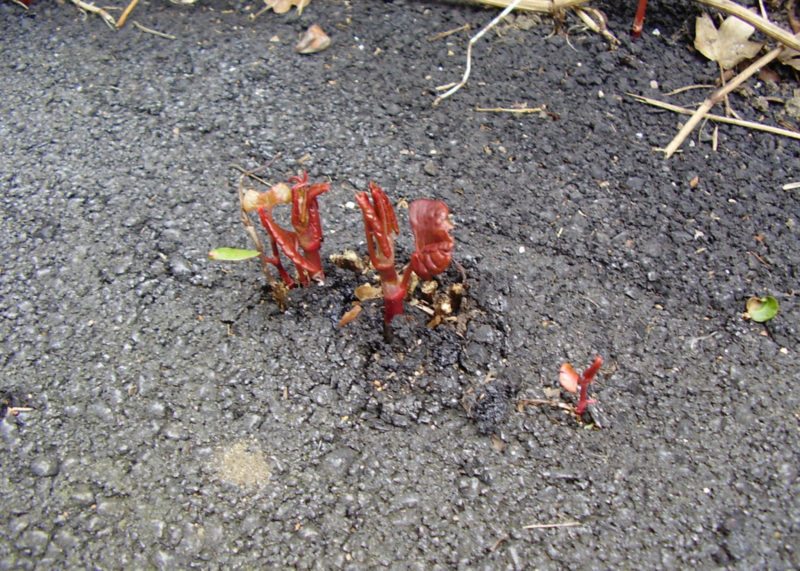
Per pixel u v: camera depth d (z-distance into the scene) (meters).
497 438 0.42
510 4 0.60
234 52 0.59
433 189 0.51
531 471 0.41
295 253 0.42
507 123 0.55
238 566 0.38
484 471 0.41
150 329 0.46
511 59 0.58
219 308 0.46
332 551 0.39
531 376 0.44
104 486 0.41
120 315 0.46
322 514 0.40
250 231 0.43
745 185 0.52
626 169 0.53
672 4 0.60
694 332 0.46
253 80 0.57
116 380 0.44
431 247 0.40
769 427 0.43
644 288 0.48
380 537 0.39
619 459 0.41
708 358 0.45
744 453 0.42
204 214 0.50
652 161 0.53
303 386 0.44
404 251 0.48
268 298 0.47
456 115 0.55
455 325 0.46
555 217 0.50
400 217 0.50
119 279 0.47
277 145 0.53
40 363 0.44
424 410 0.43
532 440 0.42
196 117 0.55
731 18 0.58
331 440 0.42
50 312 0.46
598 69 0.58
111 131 0.54
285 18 0.61
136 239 0.49
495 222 0.50
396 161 0.53
